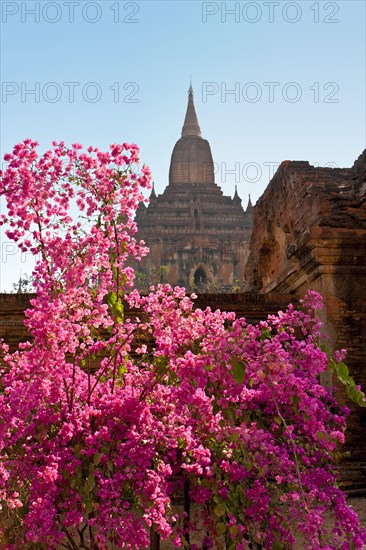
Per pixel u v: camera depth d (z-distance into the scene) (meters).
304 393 4.94
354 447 11.94
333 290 12.66
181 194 120.00
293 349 5.38
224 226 114.69
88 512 4.77
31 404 5.07
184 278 110.94
